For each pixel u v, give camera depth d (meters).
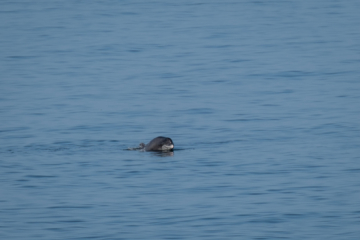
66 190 31.30
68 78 63.72
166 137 38.34
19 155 37.97
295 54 73.00
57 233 26.06
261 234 25.69
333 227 26.27
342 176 32.72
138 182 32.31
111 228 26.42
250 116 47.44
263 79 60.88
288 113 47.91
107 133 43.56
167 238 25.31
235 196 29.97
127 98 54.69
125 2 130.25
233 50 77.19
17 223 27.11
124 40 86.94
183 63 70.19
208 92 56.19
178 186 31.55
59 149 39.38
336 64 66.25
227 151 38.00
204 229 26.17
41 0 134.25
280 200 29.34
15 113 49.81
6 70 68.25
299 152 37.50
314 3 119.62
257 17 105.62
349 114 47.00
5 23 104.25
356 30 88.38
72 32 94.75
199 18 106.69
